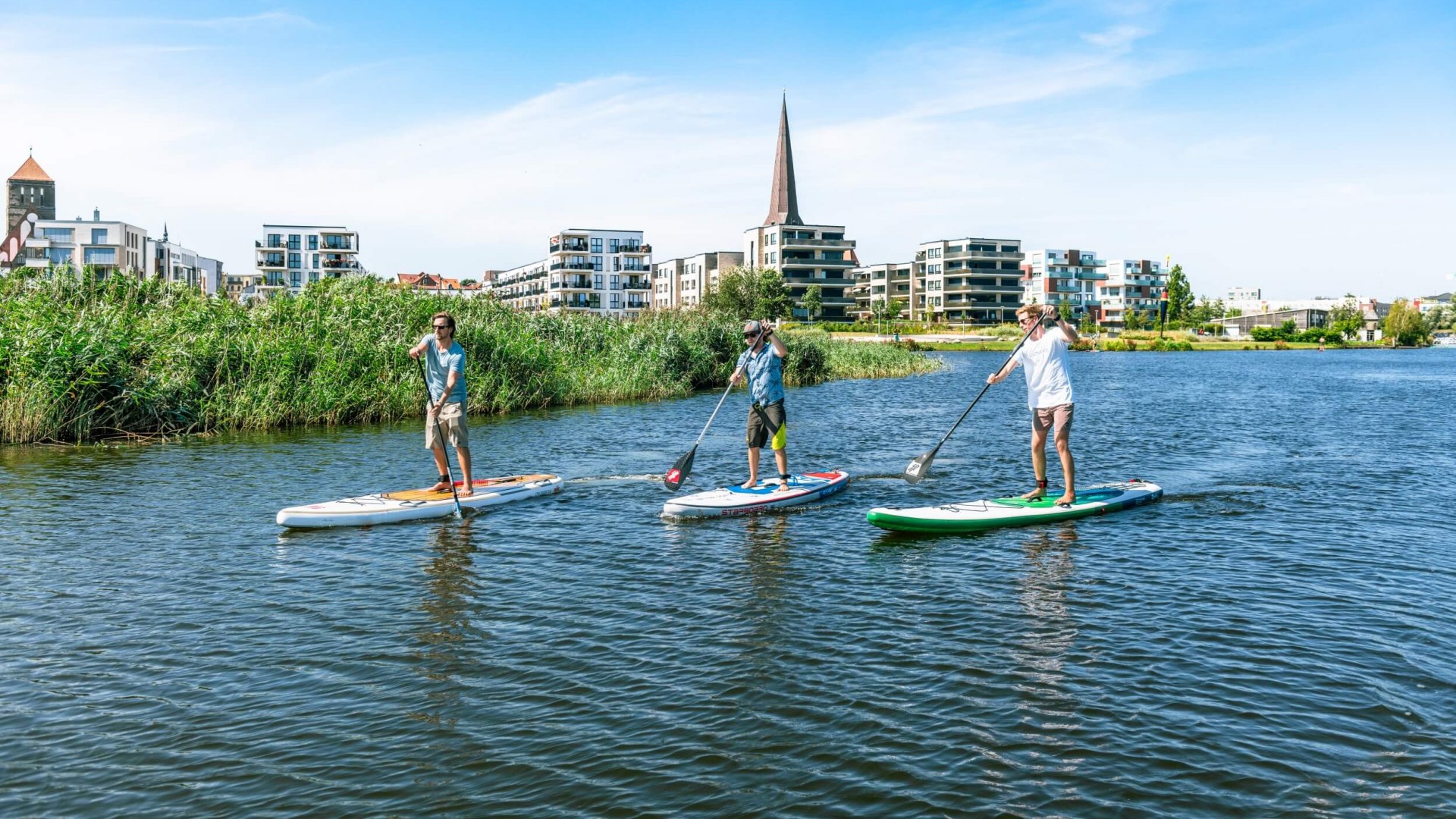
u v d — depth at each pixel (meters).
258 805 4.21
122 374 18.08
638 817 4.08
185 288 23.95
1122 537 9.45
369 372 21.84
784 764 4.56
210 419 19.08
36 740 4.84
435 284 130.75
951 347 96.00
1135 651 6.07
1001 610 6.98
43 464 14.28
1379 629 6.51
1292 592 7.45
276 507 11.01
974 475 13.72
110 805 4.20
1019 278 132.88
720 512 10.59
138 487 12.35
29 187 141.50
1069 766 4.53
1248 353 102.38
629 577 7.94
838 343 57.06
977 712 5.13
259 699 5.36
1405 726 4.96
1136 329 138.38
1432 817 4.07
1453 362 72.50
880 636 6.38
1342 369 59.41
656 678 5.64
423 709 5.21
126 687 5.53
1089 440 18.47
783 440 11.55
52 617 6.83
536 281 130.12
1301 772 4.46
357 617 6.83
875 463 15.21
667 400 28.12
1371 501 11.43
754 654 6.04
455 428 10.86
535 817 4.08
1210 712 5.13
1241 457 15.91
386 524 10.09
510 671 5.76
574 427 20.17
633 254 120.81
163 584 7.72
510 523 10.16
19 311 18.45
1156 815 4.09
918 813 4.11
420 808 4.17
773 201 149.62
